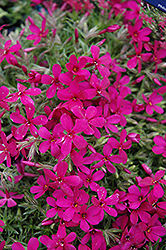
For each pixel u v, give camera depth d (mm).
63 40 393
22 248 343
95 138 355
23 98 344
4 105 343
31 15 399
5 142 344
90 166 353
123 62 394
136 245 348
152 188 358
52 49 384
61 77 342
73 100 341
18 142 345
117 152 366
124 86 374
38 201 357
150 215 357
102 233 344
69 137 337
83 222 339
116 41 388
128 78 377
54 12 400
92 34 383
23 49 378
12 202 351
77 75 341
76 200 340
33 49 381
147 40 374
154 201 349
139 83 391
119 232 356
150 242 350
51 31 394
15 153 345
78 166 349
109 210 342
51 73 369
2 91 343
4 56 358
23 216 361
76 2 394
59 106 342
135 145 372
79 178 337
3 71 373
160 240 349
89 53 368
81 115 337
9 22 397
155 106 375
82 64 344
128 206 352
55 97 358
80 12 405
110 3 394
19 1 392
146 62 388
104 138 355
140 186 356
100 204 344
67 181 338
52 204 343
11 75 378
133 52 387
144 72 385
